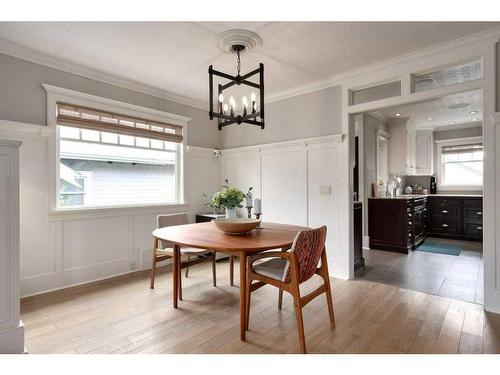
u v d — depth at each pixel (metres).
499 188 2.40
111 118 3.42
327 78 3.47
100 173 3.43
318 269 2.20
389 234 4.68
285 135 3.99
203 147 4.57
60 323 2.23
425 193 6.40
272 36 2.50
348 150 3.35
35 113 2.86
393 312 2.43
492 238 2.43
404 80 2.95
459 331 2.10
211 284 3.13
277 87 3.81
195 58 2.94
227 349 1.88
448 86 2.67
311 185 3.69
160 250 3.03
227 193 2.68
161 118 3.95
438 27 2.37
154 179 3.97
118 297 2.77
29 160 2.81
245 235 2.32
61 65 3.01
